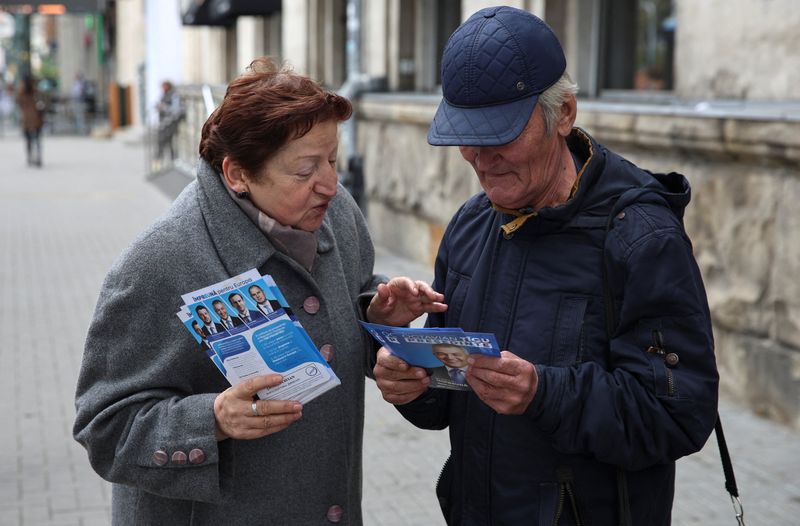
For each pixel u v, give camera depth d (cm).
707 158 491
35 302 771
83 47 4581
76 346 642
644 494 188
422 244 875
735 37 492
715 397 179
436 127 181
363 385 205
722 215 484
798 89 450
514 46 175
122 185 1658
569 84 182
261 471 188
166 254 181
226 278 183
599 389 176
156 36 2548
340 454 196
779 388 459
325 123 178
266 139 175
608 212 184
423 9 934
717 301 491
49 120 3133
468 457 197
